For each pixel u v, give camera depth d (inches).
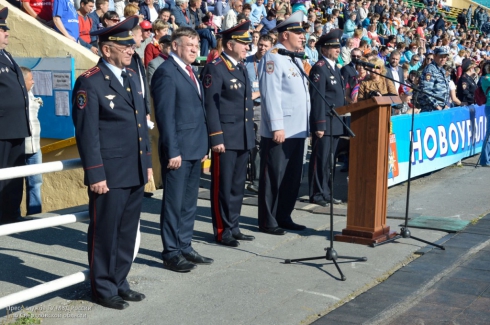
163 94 213.3
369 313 186.7
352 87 372.5
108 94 181.6
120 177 184.1
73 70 323.0
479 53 1002.7
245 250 244.2
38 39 328.8
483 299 200.5
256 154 343.9
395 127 354.9
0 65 251.1
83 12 390.9
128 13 342.6
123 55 183.0
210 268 222.5
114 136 183.3
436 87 425.7
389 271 226.1
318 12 743.7
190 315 181.9
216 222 251.6
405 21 976.9
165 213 219.1
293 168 269.6
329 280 213.0
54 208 331.3
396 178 358.0
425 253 245.9
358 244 253.3
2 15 236.1
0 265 218.5
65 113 326.0
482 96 474.9
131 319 178.5
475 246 255.0
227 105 245.0
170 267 219.6
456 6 1433.3
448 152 419.2
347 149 371.2
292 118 265.0
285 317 182.1
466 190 360.5
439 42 837.2
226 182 247.1
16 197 269.9
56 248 240.7
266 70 259.9
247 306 189.2
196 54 221.8
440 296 202.8
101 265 186.5
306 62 421.7
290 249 247.0
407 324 181.3
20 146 263.9
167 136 211.9
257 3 626.2
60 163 178.9
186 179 222.2
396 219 295.9
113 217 185.3
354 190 255.3
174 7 482.9
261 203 267.4
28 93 281.6
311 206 316.8
